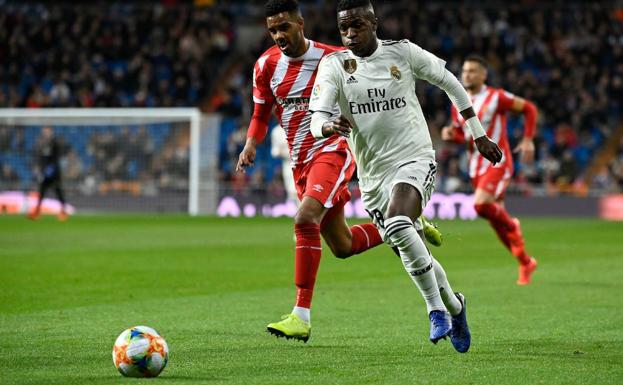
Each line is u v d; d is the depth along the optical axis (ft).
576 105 369.30
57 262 152.76
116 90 382.63
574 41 395.34
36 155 335.26
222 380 62.75
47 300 108.06
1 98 380.17
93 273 136.87
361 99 74.69
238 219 292.81
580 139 362.74
